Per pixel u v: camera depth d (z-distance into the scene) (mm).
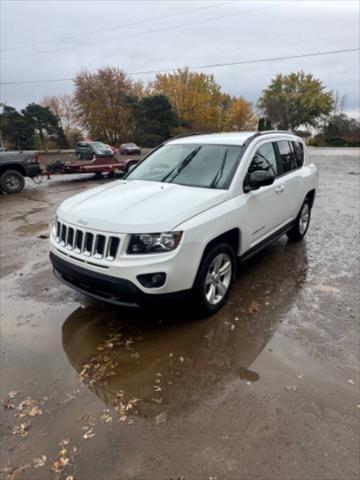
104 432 2158
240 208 3486
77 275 3066
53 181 14445
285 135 5016
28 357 2908
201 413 2287
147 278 2783
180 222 2863
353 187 11414
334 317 3398
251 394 2436
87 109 52125
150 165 4320
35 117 48031
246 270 4539
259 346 2979
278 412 2268
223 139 4168
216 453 1992
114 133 53469
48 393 2502
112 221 2857
